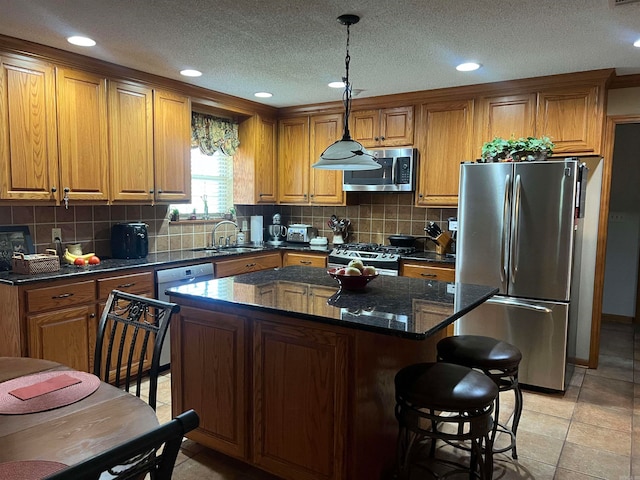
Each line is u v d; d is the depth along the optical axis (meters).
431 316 1.91
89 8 2.36
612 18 2.46
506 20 2.50
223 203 4.88
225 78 3.72
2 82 2.74
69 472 0.69
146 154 3.63
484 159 3.54
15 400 1.41
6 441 1.17
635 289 5.37
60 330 2.86
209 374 2.32
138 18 2.49
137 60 3.23
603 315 5.55
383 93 4.20
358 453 1.95
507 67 3.35
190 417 0.87
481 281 3.47
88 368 3.02
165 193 3.80
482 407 1.71
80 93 3.16
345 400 1.92
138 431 1.24
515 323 3.36
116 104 3.39
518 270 3.33
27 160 2.88
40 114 2.94
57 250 3.36
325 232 5.18
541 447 2.56
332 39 2.80
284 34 2.72
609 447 2.57
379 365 2.08
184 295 2.31
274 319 2.08
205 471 2.29
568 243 3.17
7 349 2.76
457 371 1.92
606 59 3.15
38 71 2.92
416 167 4.24
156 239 4.13
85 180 3.21
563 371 3.25
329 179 4.73
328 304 2.12
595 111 3.47
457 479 2.25
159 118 3.72
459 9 2.36
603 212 3.66
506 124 3.80
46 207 3.29
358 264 2.50
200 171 4.62
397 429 2.31
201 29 2.65
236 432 2.26
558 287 3.22
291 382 2.06
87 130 3.21
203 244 4.61
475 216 3.46
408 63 3.28
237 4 2.32
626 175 5.32
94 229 3.62
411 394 1.76
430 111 4.14
